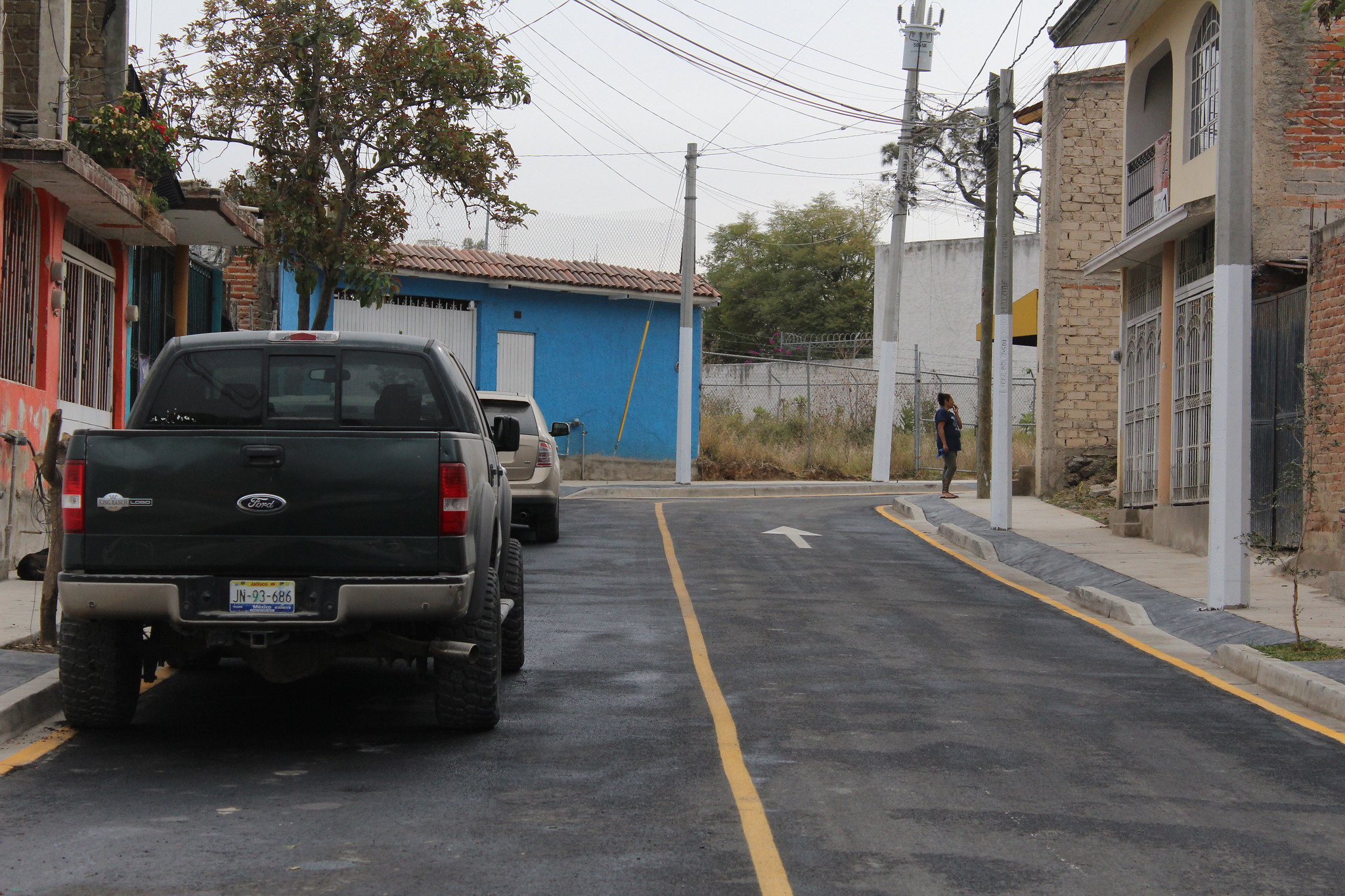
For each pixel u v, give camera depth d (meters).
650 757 7.07
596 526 20.31
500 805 6.13
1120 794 6.54
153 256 18.53
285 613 6.62
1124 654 10.84
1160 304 19.27
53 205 13.39
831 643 10.91
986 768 6.98
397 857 5.36
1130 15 19.03
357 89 18.06
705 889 5.02
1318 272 13.96
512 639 9.31
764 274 64.62
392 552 6.69
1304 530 13.02
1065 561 16.59
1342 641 10.53
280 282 26.69
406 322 29.36
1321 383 12.16
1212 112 16.81
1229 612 12.19
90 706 7.27
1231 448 12.46
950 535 20.22
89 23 17.11
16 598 11.05
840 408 39.03
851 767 6.92
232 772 6.70
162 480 6.63
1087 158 24.89
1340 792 6.70
